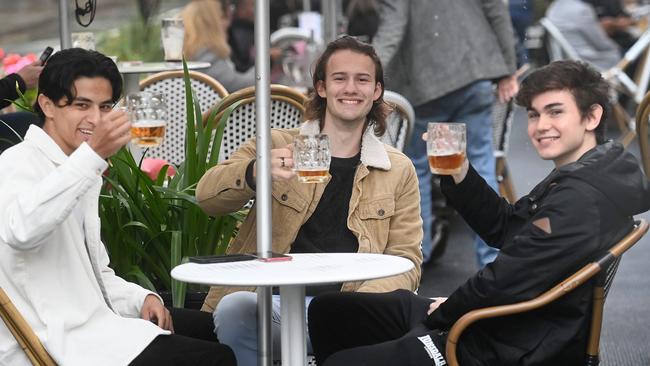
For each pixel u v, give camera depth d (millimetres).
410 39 13594
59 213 6371
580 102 7145
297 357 6758
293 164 6973
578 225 6750
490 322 6969
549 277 6777
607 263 6711
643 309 12859
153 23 18094
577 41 24312
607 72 22953
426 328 7188
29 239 6383
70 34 10062
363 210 8133
